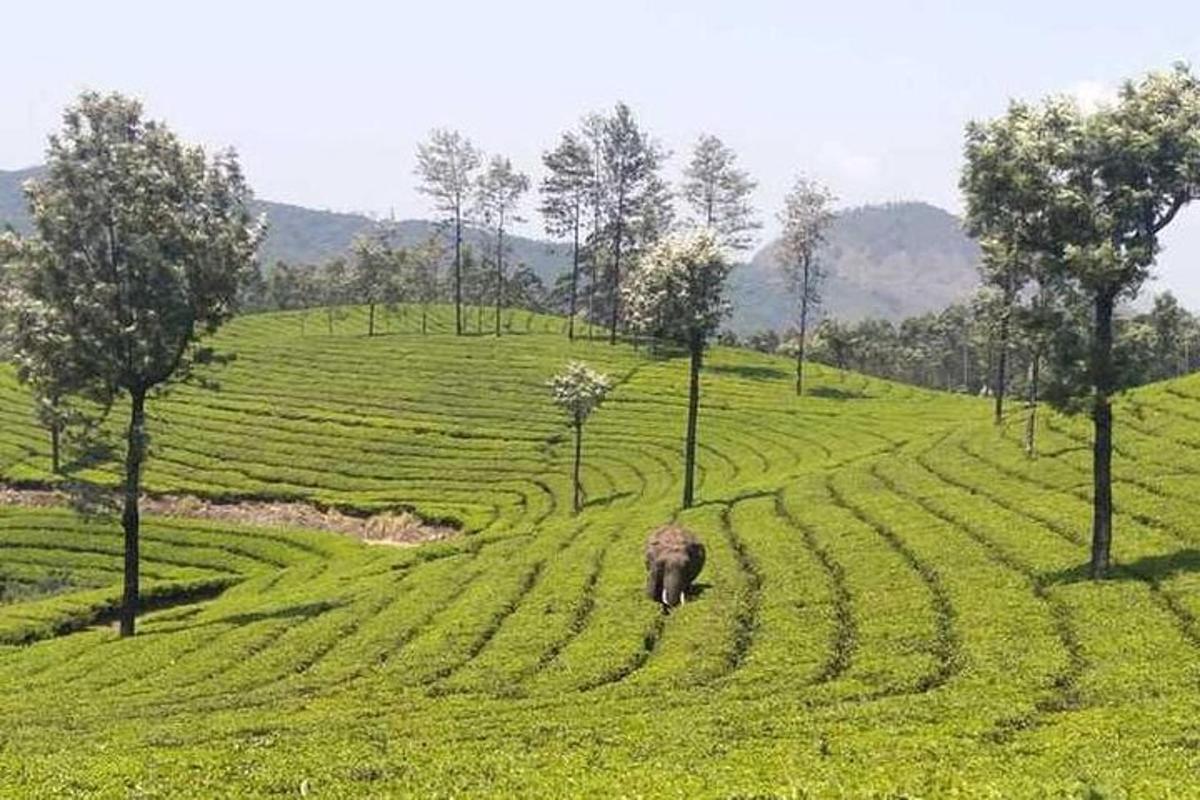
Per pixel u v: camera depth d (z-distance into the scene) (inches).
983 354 5260.8
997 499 2132.1
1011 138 1536.7
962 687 1144.2
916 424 3592.5
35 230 1914.4
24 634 2076.8
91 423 1963.6
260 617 1927.9
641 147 5565.9
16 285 1898.4
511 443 3759.8
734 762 856.3
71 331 1878.7
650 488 3100.4
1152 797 687.7
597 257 6043.3
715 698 1188.5
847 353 6441.9
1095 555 1536.7
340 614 1860.2
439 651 1529.3
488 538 2534.5
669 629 1541.6
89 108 1900.8
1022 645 1275.8
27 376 1909.4
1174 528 1722.4
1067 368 1534.2
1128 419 2541.8
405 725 1118.4
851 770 808.9
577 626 1627.7
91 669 1676.9
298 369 4783.5
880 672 1240.8
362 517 3243.1
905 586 1589.6
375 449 3762.3
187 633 1844.2
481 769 867.4
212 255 1974.7
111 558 2869.1
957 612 1437.0
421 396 4335.6
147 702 1386.6
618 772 825.5
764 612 1551.4
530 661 1434.5
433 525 3110.2
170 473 3597.4
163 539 2977.4
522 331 5979.3
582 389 2992.1
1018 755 859.4
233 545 2918.3
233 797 797.2
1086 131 1501.0
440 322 6466.5
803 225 4468.5
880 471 2598.4
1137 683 1107.9
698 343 2679.6
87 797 794.8
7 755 1003.3
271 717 1223.5
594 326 6072.8
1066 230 1531.7
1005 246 1603.1
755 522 2212.1
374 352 5059.1
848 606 1545.3
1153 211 1556.3
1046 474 2241.6
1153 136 1467.8
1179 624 1304.1
